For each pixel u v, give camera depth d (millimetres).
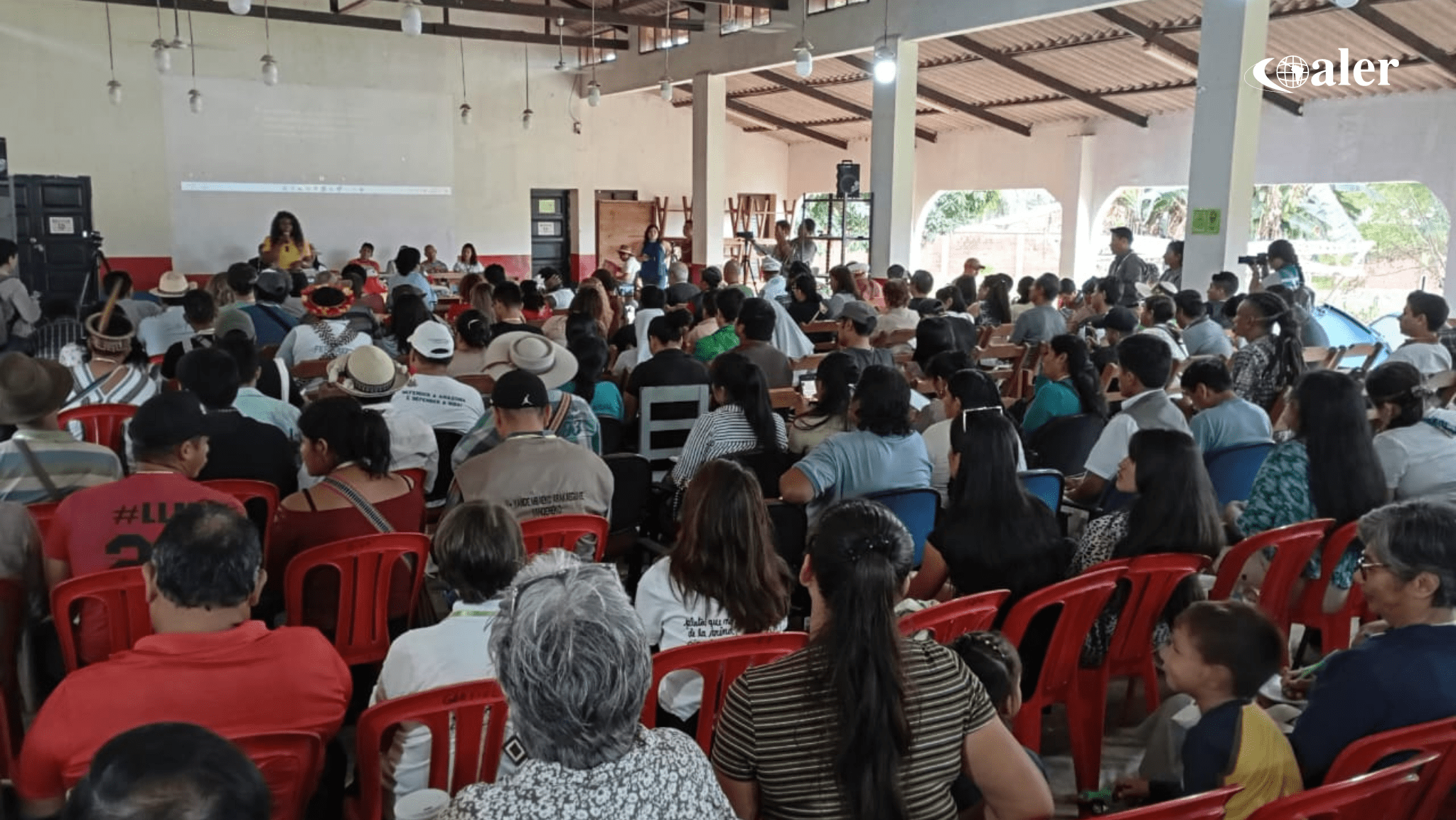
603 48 14625
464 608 2021
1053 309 7066
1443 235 13938
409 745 1871
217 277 7113
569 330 5422
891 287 7375
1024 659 2592
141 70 12719
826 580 1558
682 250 16500
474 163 15172
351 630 2691
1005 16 9547
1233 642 1858
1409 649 1855
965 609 2287
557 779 1171
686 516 2369
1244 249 8000
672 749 1247
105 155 12633
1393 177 10711
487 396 4695
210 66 13133
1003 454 2658
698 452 3744
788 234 15500
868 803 1491
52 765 1639
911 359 6574
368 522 2750
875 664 1507
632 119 16344
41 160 12281
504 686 1211
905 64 10703
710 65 13102
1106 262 15406
